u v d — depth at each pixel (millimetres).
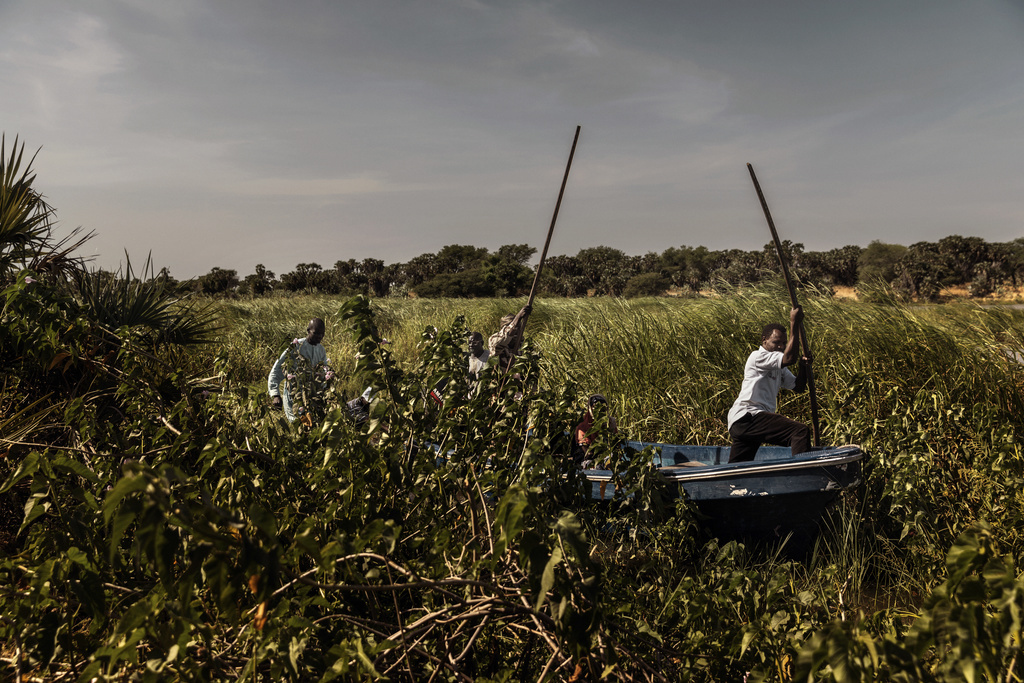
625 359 8375
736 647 2051
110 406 4672
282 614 1767
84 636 2074
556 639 2057
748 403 5402
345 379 10695
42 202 5992
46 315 3707
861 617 1494
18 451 3865
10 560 2066
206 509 1396
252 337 15656
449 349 3178
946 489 4215
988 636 1362
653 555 3273
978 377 6566
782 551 4438
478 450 3055
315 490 2695
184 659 1732
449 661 2086
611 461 3424
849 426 5441
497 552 1638
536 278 5965
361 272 120438
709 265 120062
